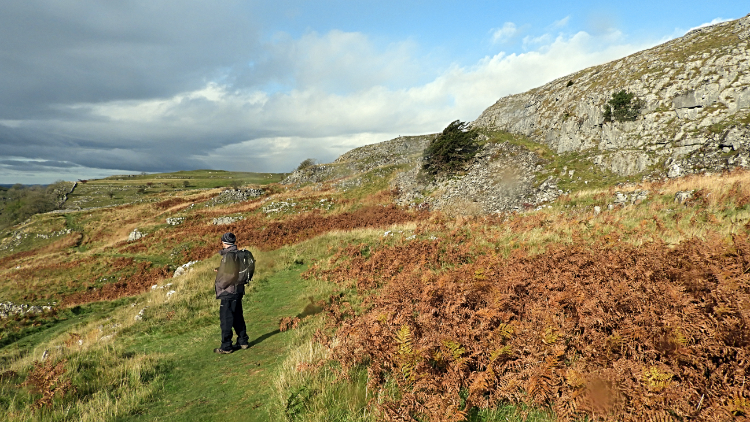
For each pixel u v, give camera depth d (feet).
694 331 11.12
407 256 37.60
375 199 118.93
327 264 44.68
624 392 9.78
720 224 33.88
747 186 43.52
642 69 110.32
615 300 14.37
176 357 21.50
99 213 174.19
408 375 12.52
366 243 50.90
